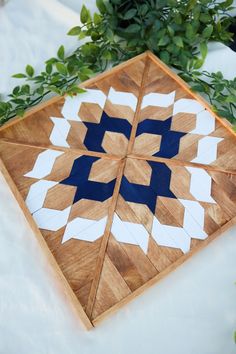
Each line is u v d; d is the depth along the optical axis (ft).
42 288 2.44
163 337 2.27
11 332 2.31
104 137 2.91
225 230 2.50
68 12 3.68
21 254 2.56
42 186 2.70
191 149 2.83
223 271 2.46
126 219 2.55
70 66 3.27
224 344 2.25
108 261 2.40
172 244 2.46
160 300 2.37
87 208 2.60
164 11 3.45
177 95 3.09
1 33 3.60
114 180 2.71
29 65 3.25
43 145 2.86
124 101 3.09
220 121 2.94
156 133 2.91
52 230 2.52
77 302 2.25
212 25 3.51
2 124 3.04
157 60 3.23
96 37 3.43
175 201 2.61
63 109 3.05
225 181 2.68
